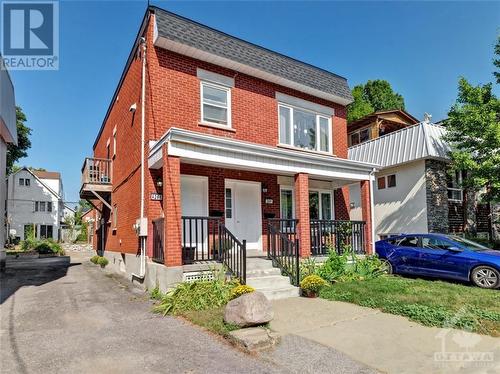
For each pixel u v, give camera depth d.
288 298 8.00
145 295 8.47
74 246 32.28
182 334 5.45
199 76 10.59
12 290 9.49
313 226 11.15
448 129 14.52
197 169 10.43
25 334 5.47
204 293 6.94
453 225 15.79
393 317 6.39
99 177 15.81
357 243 11.78
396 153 16.03
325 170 11.06
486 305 6.73
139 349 4.81
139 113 10.59
